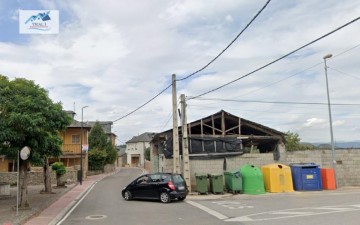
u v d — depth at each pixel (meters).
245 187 22.09
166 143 26.05
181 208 15.95
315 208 14.70
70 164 45.44
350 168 25.55
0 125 14.80
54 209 16.55
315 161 25.91
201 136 24.50
